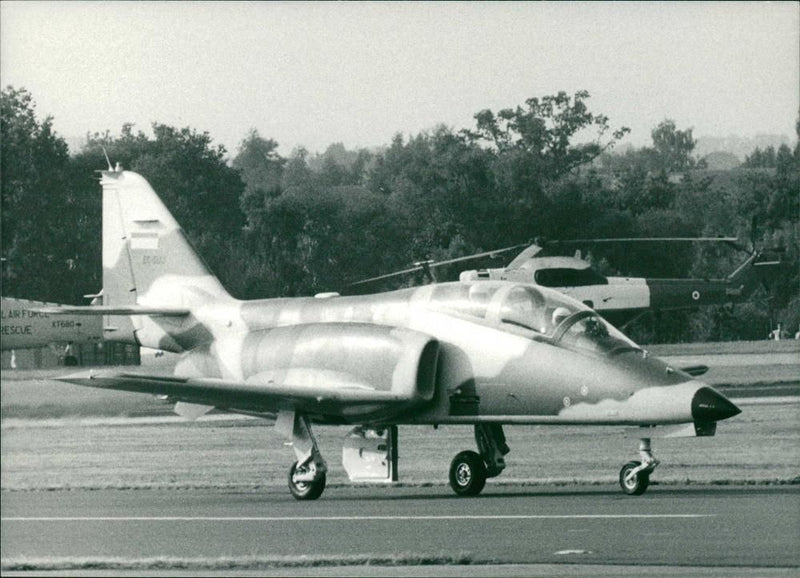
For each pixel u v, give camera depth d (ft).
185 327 201.36
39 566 114.21
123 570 110.42
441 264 245.86
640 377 146.00
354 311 172.04
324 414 161.17
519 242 282.36
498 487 170.50
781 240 271.28
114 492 183.52
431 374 158.40
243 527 130.82
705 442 215.51
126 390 155.43
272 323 185.88
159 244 207.82
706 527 119.96
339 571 102.47
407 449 225.35
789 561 102.01
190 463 214.28
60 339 286.25
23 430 246.88
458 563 103.55
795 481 167.43
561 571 98.94
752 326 255.50
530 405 153.07
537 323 154.71
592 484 171.83
